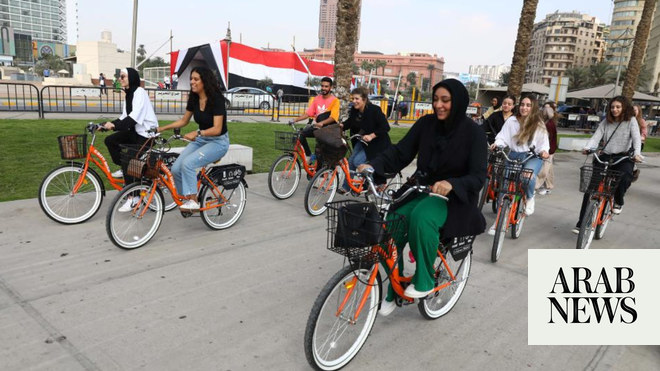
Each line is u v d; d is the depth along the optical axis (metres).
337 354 2.91
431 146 3.02
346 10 9.48
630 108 5.20
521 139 5.35
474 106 17.72
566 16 129.62
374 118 6.01
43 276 3.76
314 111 6.62
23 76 51.59
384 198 2.88
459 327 3.40
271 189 6.35
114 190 6.16
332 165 5.77
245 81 28.66
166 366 2.73
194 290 3.69
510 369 2.92
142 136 5.20
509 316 3.60
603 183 4.73
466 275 3.67
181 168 4.60
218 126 4.66
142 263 4.13
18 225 4.79
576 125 25.16
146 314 3.29
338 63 9.73
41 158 7.57
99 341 2.94
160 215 4.68
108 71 66.62
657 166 12.45
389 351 3.04
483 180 2.88
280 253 4.57
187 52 28.30
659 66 80.81
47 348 2.84
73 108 16.94
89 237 4.62
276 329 3.20
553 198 7.70
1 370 2.62
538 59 134.75
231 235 4.99
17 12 158.75
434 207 2.92
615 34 110.31
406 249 4.18
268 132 12.88
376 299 2.97
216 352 2.90
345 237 2.52
